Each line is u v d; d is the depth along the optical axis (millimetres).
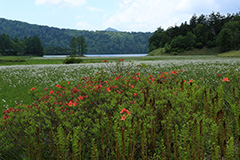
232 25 106812
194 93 4047
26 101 7629
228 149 2350
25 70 20219
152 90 3918
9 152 3385
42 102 3654
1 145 3242
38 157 2848
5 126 3238
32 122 2967
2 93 9648
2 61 46250
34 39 167375
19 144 3139
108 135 2740
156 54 114188
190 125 2855
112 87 4395
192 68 16375
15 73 17250
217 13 125438
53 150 3059
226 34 94375
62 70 18859
